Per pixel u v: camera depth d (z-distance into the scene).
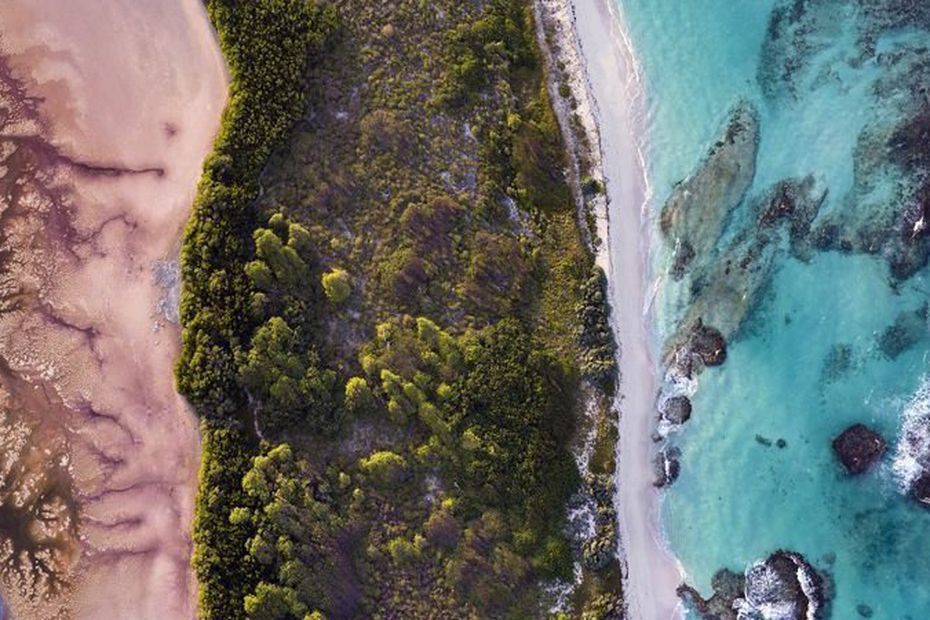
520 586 50.66
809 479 52.38
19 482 51.09
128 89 53.28
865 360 52.66
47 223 52.78
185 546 49.53
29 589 50.22
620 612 51.56
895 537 51.09
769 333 53.91
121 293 51.66
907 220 52.91
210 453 48.84
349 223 51.59
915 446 51.31
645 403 53.81
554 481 51.97
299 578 47.25
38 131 53.53
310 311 50.38
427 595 49.47
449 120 54.16
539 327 53.75
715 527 52.69
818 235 53.97
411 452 50.22
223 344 49.69
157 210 52.09
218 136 51.12
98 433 50.91
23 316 52.22
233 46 52.03
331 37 53.12
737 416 53.47
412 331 50.88
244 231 50.88
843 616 51.00
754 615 51.50
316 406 49.28
